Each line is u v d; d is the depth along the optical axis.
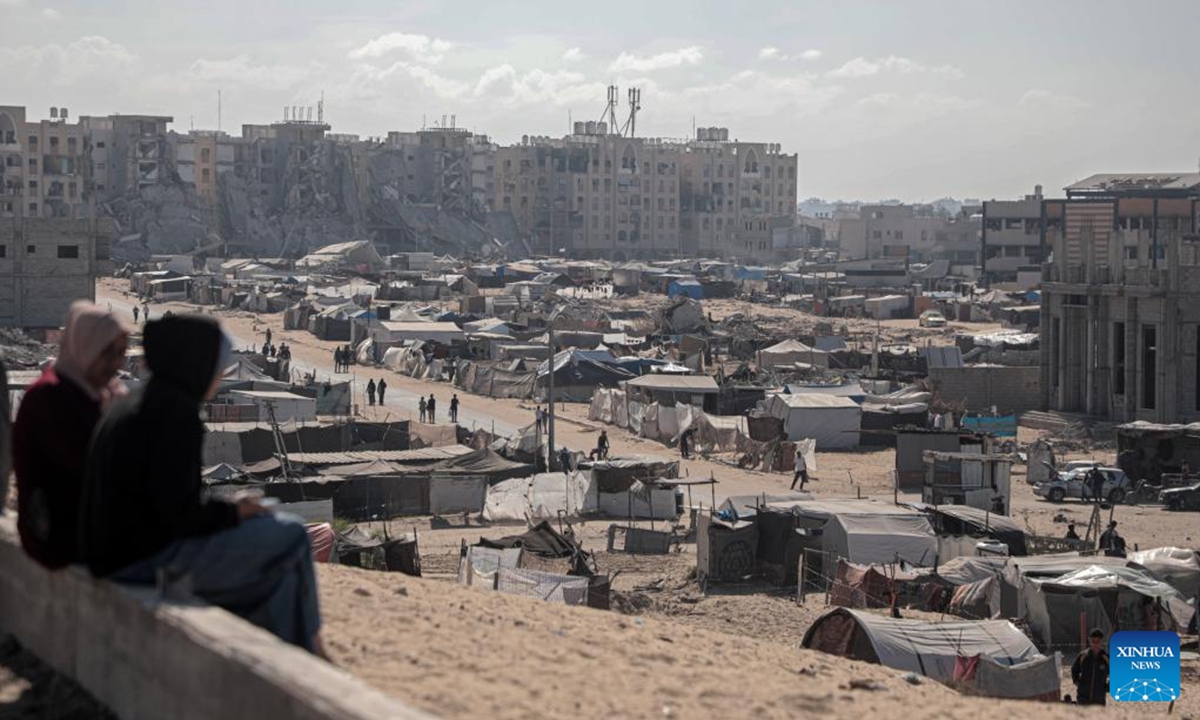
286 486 48.00
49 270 93.56
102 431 7.57
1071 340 79.81
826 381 87.00
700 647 13.03
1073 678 21.28
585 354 92.00
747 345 114.19
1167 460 60.69
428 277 183.75
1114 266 76.50
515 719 8.04
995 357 104.38
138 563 7.62
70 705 7.75
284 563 7.96
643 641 12.19
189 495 7.52
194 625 6.89
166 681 7.04
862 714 10.54
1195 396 72.31
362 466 52.41
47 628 8.42
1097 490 55.75
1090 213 168.62
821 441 73.94
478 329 114.94
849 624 25.16
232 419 65.38
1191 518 53.53
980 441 59.22
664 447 72.38
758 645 14.62
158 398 7.49
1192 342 72.12
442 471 52.00
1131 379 75.06
